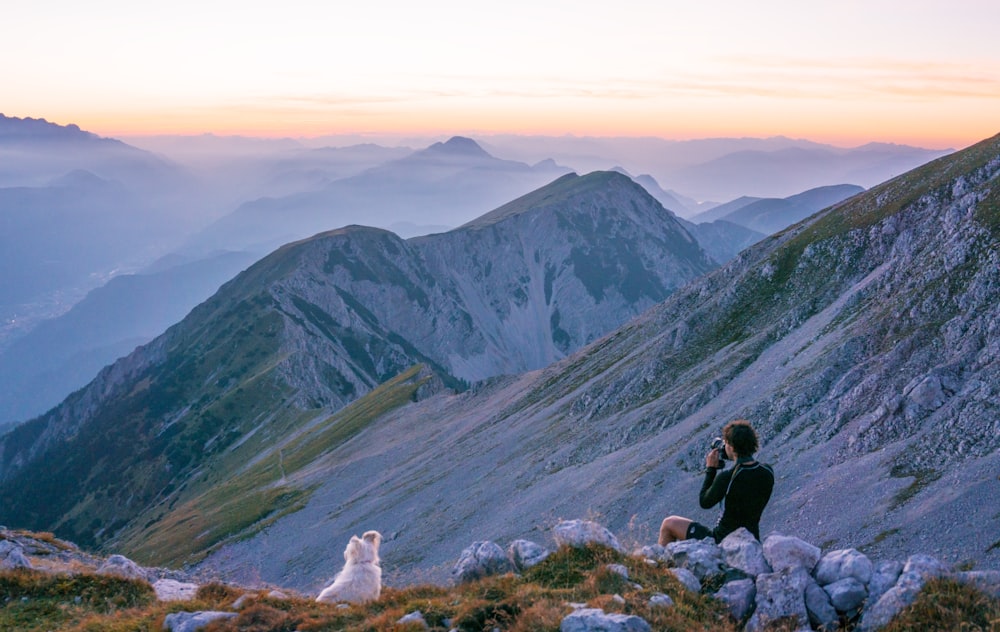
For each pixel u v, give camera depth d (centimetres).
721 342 9631
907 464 4609
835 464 5169
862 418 5519
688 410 8075
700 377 8800
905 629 965
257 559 11650
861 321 7200
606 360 12244
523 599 1131
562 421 10562
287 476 16862
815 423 5969
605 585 1153
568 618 1023
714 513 5691
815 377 6600
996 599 973
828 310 8238
